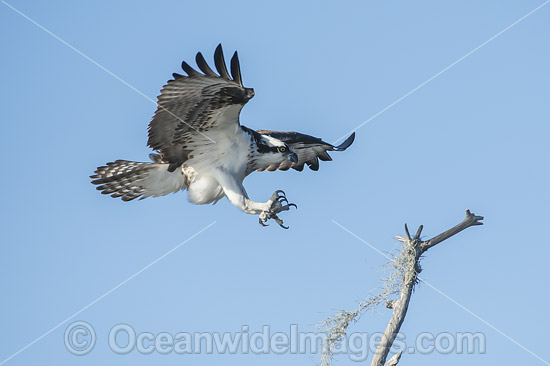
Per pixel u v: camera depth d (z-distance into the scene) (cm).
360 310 1105
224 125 1280
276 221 1310
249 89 1187
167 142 1299
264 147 1350
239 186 1322
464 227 1134
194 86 1195
